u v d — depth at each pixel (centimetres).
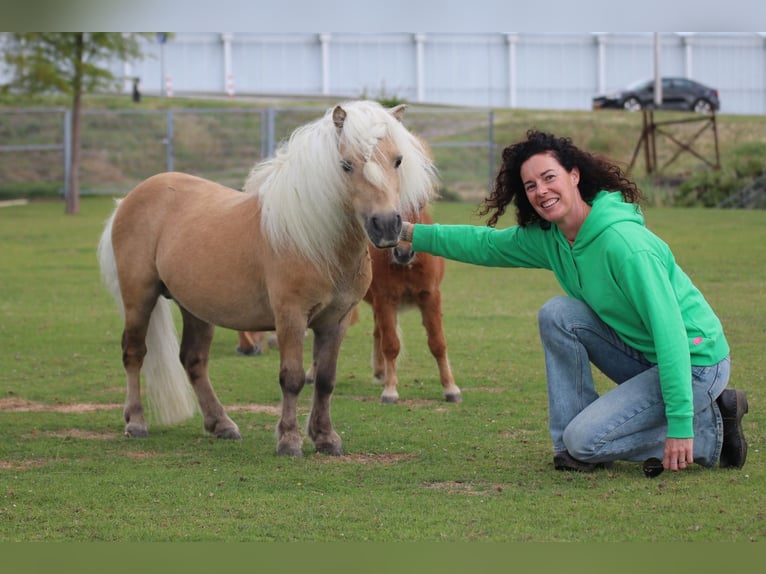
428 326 991
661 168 3353
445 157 3666
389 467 724
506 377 1095
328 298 745
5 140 4034
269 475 703
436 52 5728
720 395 671
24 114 4131
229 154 3981
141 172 3919
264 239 753
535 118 3931
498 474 694
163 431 880
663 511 596
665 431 670
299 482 683
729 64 5769
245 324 798
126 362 867
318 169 701
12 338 1368
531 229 704
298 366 754
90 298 1727
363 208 681
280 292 741
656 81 4619
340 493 656
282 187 726
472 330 1400
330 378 777
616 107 4819
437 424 876
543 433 830
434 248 743
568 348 686
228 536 573
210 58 5791
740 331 1277
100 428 887
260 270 766
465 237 732
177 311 1650
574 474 682
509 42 5750
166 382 862
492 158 3438
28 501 644
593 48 5775
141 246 856
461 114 4038
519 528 575
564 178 652
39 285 1866
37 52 3284
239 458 763
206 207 828
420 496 644
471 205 3134
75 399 1021
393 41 5734
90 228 2817
